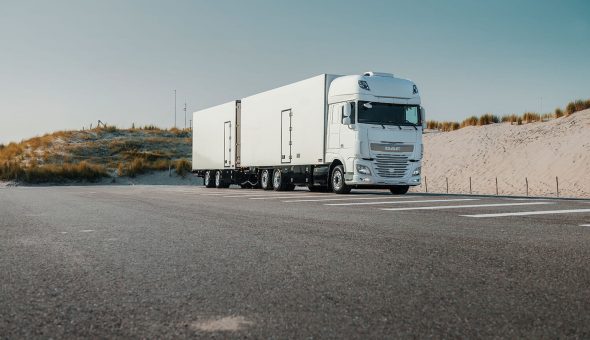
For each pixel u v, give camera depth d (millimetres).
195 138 32438
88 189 26797
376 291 4105
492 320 3350
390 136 19203
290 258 5547
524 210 10992
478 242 6617
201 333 3154
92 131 58906
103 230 8125
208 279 4586
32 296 4047
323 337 3064
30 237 7422
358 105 19000
